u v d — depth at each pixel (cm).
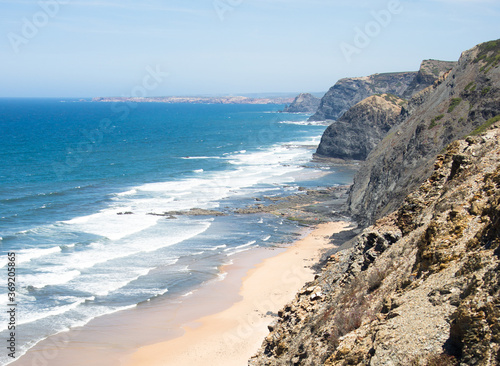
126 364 2622
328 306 1534
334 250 4469
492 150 1514
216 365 2619
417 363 830
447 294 978
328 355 1204
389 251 1534
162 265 4191
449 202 1355
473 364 759
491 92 4278
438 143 4409
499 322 771
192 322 3152
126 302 3409
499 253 954
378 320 1099
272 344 1656
